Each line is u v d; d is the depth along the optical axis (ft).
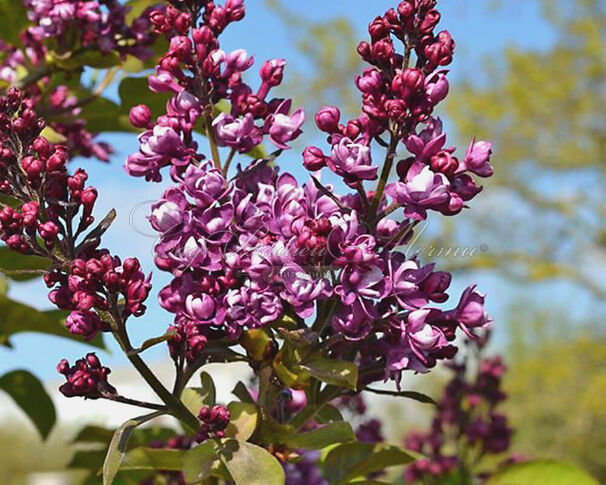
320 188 1.87
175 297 1.89
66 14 2.60
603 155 15.67
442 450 3.60
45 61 2.75
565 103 15.71
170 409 1.91
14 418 13.58
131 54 2.71
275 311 1.87
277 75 2.05
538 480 2.60
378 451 2.27
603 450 13.55
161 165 1.96
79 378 1.85
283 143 2.00
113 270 1.84
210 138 2.02
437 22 1.92
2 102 1.92
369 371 1.97
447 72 1.91
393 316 1.89
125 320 1.86
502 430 3.32
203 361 1.95
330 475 2.31
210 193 1.89
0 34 2.84
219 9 2.07
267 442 2.01
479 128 15.98
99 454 2.72
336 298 1.90
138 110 2.04
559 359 14.62
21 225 1.86
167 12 2.09
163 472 2.47
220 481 2.06
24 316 2.79
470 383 3.39
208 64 2.02
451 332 1.92
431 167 1.87
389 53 1.91
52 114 2.84
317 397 2.02
